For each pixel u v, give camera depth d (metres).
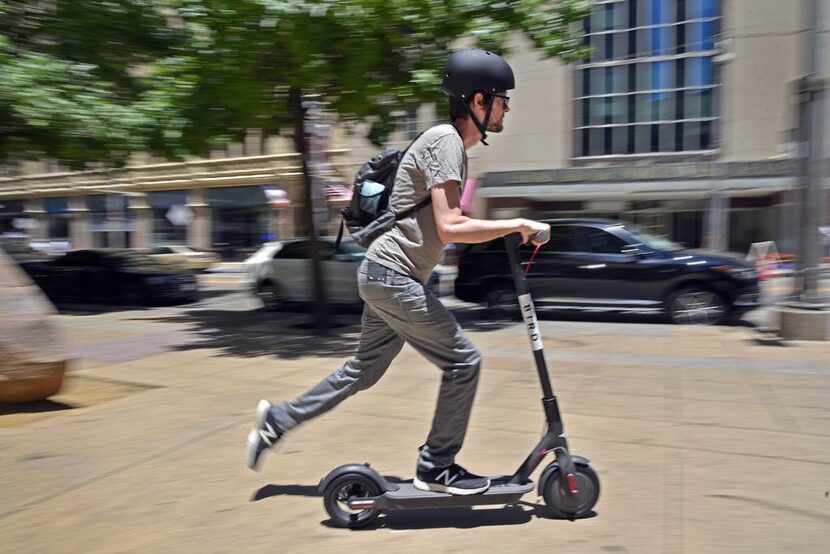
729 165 23.42
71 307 15.61
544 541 3.08
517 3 9.51
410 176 3.11
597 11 25.00
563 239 11.46
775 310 9.15
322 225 21.86
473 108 3.21
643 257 10.91
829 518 3.28
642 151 24.83
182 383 6.64
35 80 10.12
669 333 9.69
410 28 9.14
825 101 8.36
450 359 3.18
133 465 4.21
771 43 22.70
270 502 3.60
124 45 11.09
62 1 10.73
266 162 29.36
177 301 16.48
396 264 3.14
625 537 3.11
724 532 3.14
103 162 11.09
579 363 7.38
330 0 8.32
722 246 23.56
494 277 11.75
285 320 12.23
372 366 3.50
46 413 5.49
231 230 31.11
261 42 8.58
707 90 23.83
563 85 25.48
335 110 9.74
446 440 3.23
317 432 4.86
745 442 4.47
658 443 4.48
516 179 26.12
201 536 3.21
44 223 37.00
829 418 5.01
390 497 3.21
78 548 3.10
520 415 5.26
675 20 24.08
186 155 10.10
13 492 3.78
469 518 3.36
